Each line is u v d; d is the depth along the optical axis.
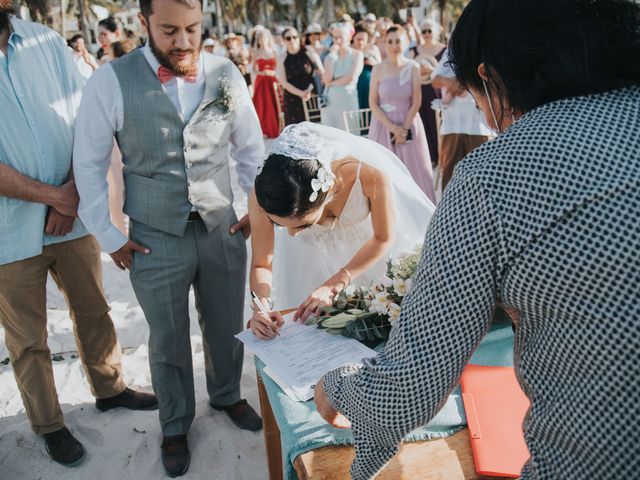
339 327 1.82
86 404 2.93
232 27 38.69
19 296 2.32
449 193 0.91
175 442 2.51
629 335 0.78
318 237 2.35
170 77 2.09
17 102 2.16
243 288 2.54
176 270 2.27
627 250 0.78
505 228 0.84
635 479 0.80
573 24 0.85
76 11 30.38
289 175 1.75
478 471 1.29
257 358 1.85
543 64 0.87
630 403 0.79
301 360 1.71
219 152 2.26
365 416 1.00
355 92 7.30
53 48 2.31
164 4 1.87
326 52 10.66
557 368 0.86
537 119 0.88
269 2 39.50
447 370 0.92
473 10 0.94
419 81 5.31
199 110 2.14
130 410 2.86
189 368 2.52
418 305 0.92
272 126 10.16
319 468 1.33
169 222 2.20
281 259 2.54
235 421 2.71
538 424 0.91
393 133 5.39
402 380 0.93
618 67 0.86
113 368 2.81
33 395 2.47
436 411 0.96
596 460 0.82
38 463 2.54
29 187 2.18
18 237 2.24
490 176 0.85
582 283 0.80
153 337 2.37
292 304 2.59
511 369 1.59
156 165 2.13
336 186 2.05
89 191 2.14
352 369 1.17
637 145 0.81
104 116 2.06
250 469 2.46
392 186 2.26
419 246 1.86
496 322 1.80
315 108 9.08
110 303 4.07
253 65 10.24
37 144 2.22
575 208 0.80
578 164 0.81
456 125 5.04
